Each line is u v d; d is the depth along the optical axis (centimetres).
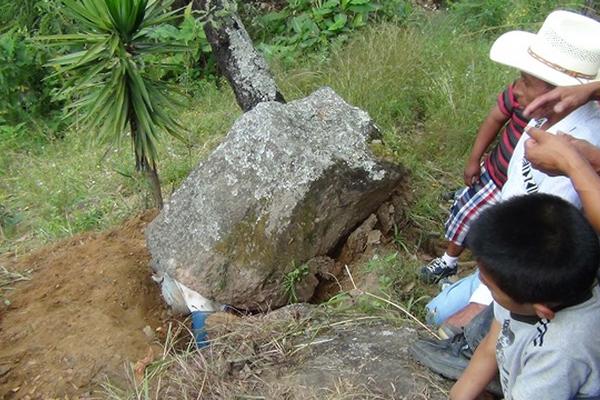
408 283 387
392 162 396
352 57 661
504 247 194
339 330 329
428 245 442
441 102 579
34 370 347
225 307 383
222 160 389
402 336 319
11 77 775
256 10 850
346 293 365
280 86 643
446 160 522
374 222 410
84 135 671
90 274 418
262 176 378
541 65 264
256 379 300
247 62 522
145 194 534
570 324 198
